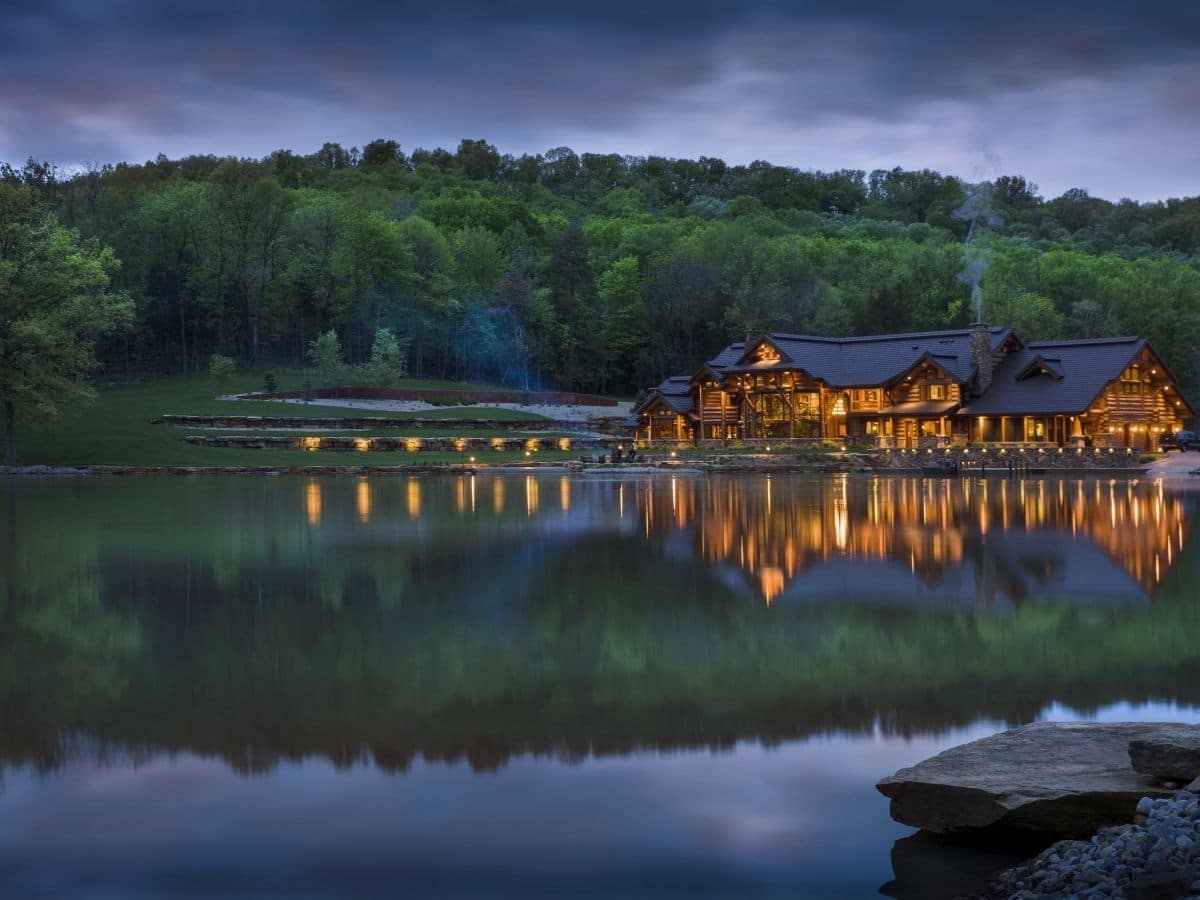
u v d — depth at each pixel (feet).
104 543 93.04
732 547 88.99
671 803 32.53
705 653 50.24
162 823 31.17
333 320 426.10
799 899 26.81
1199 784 28.09
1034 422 284.00
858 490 168.76
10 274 227.20
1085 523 108.78
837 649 51.03
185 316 424.87
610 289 470.39
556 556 83.61
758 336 327.67
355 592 66.64
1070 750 33.01
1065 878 25.67
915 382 298.97
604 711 41.34
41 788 33.71
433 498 149.69
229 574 74.54
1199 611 59.98
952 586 68.44
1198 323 403.95
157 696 43.29
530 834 30.45
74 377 266.16
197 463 240.73
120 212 434.30
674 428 341.00
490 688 44.45
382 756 36.52
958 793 29.96
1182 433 286.87
